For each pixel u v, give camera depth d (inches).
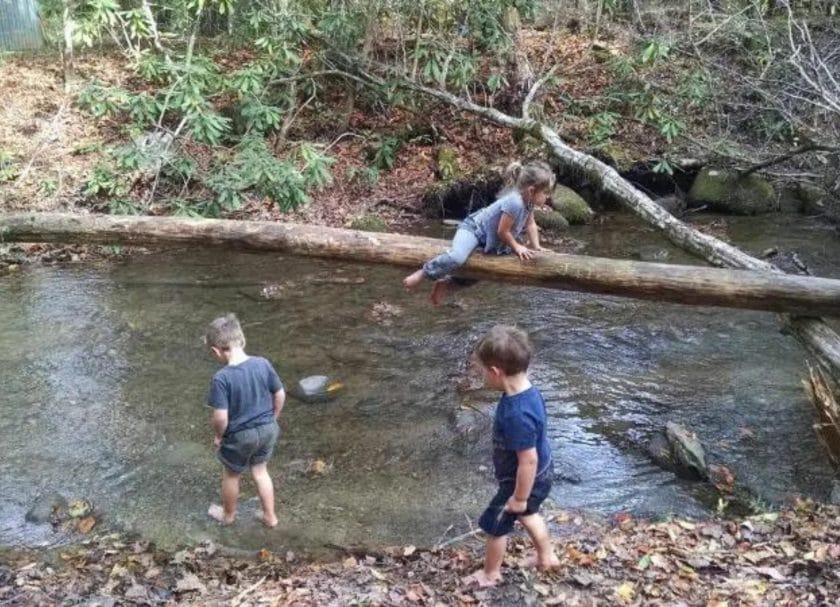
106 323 258.8
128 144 358.9
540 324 260.8
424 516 161.0
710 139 412.2
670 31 421.7
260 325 258.2
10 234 239.9
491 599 127.0
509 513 124.7
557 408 206.4
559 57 487.2
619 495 168.9
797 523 149.0
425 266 183.0
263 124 383.9
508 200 175.3
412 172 417.4
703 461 176.1
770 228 373.1
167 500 166.4
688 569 133.0
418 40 397.4
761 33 410.3
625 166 409.1
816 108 354.3
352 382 219.1
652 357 236.5
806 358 233.0
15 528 156.7
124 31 395.2
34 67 450.9
